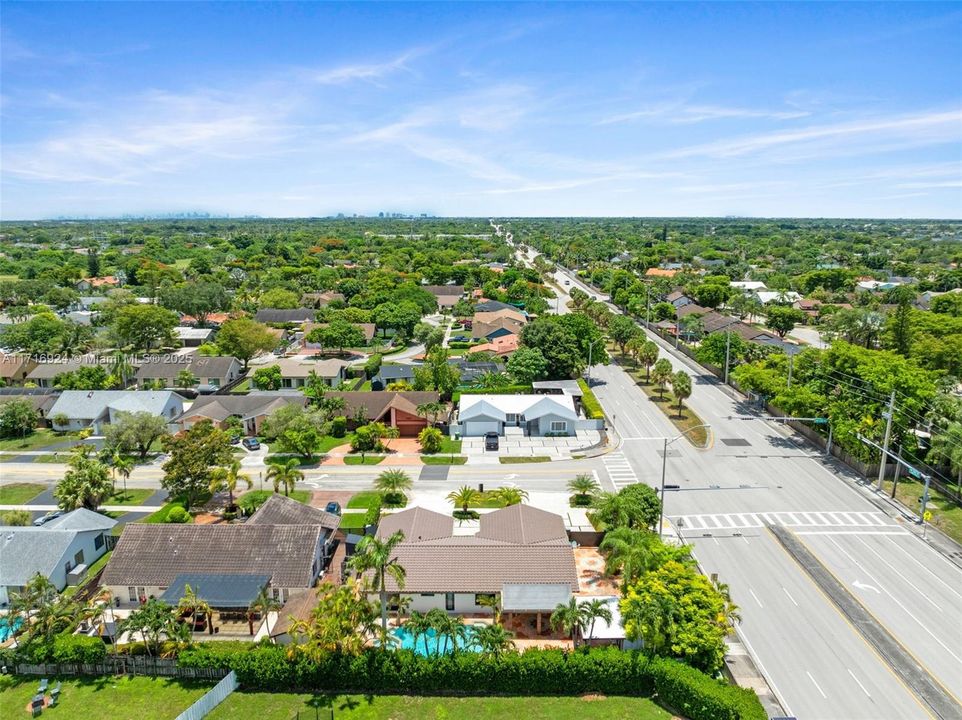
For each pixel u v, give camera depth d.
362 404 95.12
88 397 97.62
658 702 40.50
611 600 49.03
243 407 95.62
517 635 47.09
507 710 40.16
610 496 58.00
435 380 104.62
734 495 70.25
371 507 64.19
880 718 38.44
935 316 112.75
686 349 142.88
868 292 170.38
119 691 41.91
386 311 154.00
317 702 41.00
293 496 70.62
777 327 147.00
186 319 172.25
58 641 43.88
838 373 83.19
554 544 51.69
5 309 180.12
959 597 51.12
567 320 120.31
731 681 41.50
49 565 52.62
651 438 89.25
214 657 42.50
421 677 41.50
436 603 49.50
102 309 160.00
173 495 68.50
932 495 69.38
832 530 62.09
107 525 59.91
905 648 44.91
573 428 91.81
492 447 85.94
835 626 47.28
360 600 44.12
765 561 56.28
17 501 70.69
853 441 75.06
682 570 44.66
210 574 50.16
